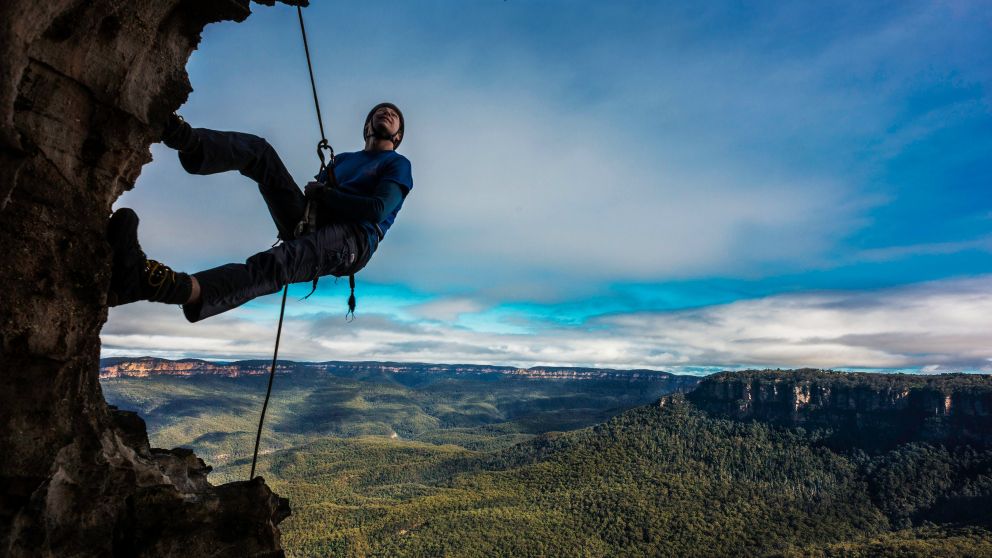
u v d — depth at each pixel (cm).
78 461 330
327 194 485
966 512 13612
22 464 301
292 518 15525
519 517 14875
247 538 404
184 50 397
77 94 329
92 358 348
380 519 15188
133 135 362
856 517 14675
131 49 349
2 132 284
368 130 571
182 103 400
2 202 291
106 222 348
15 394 302
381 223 524
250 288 414
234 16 411
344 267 501
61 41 313
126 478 358
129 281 352
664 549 13475
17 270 301
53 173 320
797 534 14400
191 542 377
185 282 373
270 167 496
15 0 277
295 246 449
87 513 332
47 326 311
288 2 467
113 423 390
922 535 12850
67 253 323
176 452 441
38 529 303
